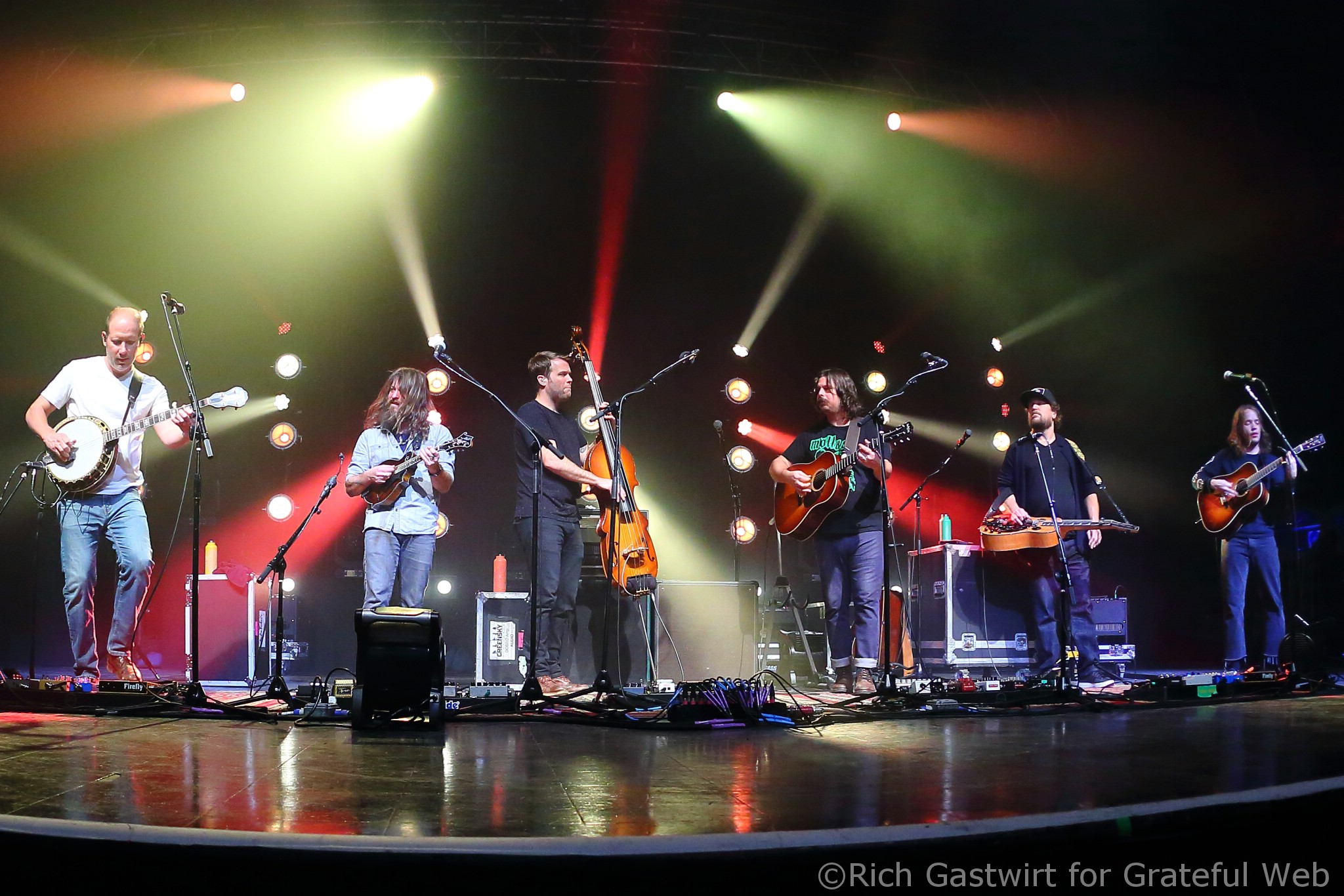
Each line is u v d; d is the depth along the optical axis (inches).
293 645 301.3
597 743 147.6
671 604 265.0
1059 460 248.2
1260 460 260.4
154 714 173.3
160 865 86.7
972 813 100.0
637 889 86.2
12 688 186.1
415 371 212.1
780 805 103.9
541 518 211.6
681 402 395.2
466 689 189.8
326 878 86.0
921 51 349.4
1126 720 175.9
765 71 351.3
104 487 205.8
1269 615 256.7
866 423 231.6
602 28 340.5
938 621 290.4
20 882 88.3
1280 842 105.6
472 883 85.6
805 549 331.0
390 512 201.0
